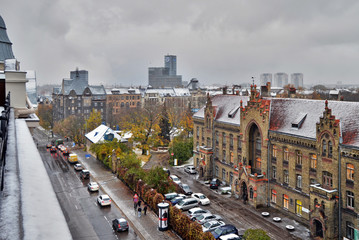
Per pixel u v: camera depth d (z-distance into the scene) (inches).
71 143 4271.7
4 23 1038.4
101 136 3309.5
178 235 1488.7
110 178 2496.3
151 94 7239.2
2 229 122.8
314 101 1745.8
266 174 1856.5
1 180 168.1
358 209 1322.6
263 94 2512.3
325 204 1412.4
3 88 639.8
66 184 2335.1
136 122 4557.1
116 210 1815.9
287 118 1795.0
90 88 6028.5
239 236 1419.8
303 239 1443.2
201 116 2603.3
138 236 1483.8
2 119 243.1
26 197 160.2
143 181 2057.1
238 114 2210.9
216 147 2399.1
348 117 1482.5
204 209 1825.8
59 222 140.3
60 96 5846.5
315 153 1526.8
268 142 1830.7
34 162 227.6
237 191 2037.4
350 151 1339.8
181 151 2928.2
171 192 2030.0
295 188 1669.5
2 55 984.3
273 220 1651.1
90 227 1576.0
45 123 5113.2
